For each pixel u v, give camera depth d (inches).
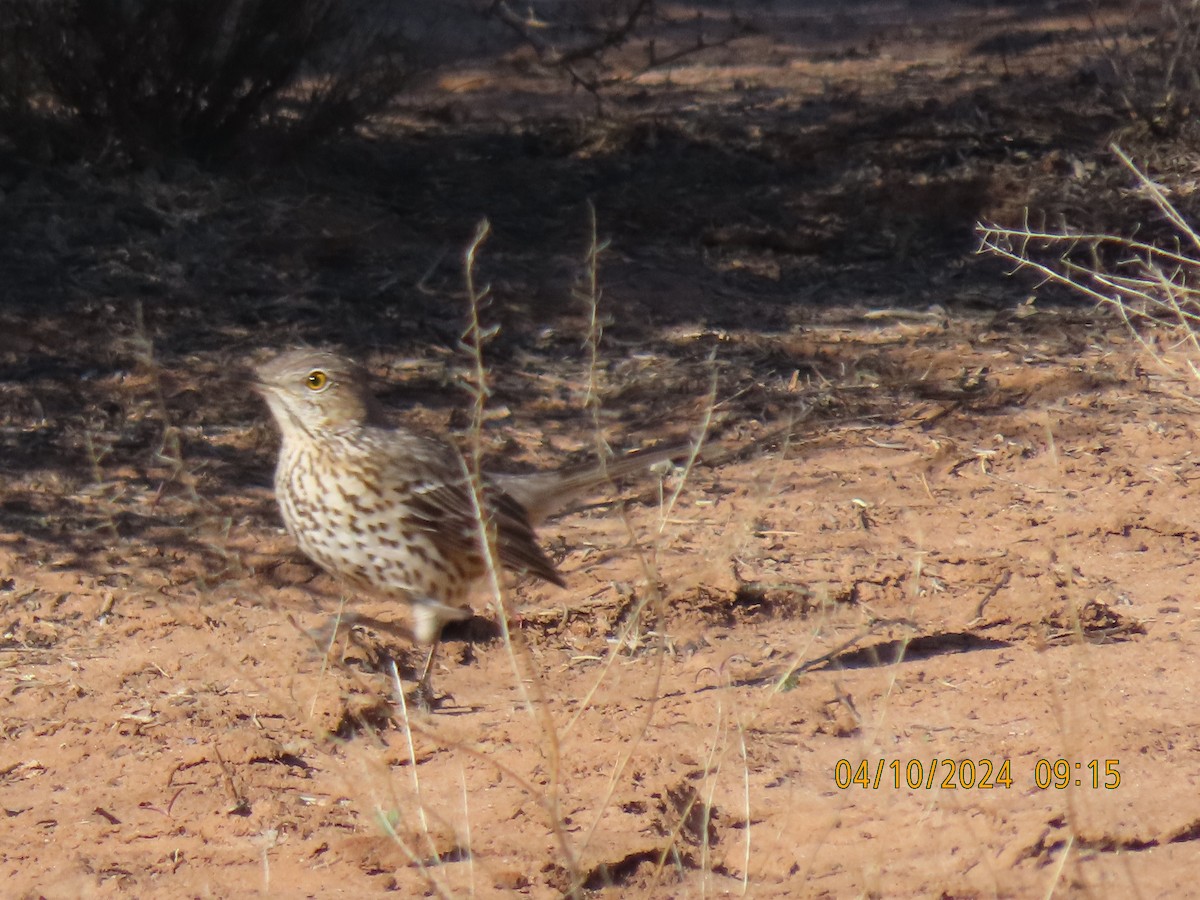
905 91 1110.4
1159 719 353.4
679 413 556.1
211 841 307.4
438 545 372.2
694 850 307.0
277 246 680.4
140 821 313.9
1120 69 995.9
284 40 757.9
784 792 325.7
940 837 308.7
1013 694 367.2
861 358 612.4
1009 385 587.5
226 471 491.8
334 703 353.7
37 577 418.0
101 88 732.0
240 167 767.1
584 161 891.4
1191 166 864.9
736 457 521.3
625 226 767.7
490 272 684.1
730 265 727.7
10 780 328.2
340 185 779.4
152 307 612.4
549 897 290.8
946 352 621.9
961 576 432.5
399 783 327.9
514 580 427.8
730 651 391.5
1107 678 374.6
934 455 522.3
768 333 641.0
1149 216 794.2
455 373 584.1
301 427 373.4
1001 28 1396.4
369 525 370.3
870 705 363.3
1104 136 932.6
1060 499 487.5
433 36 1013.2
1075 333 644.1
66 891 291.7
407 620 404.8
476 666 386.6
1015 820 313.1
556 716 356.2
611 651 391.5
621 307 658.2
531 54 1156.5
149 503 467.5
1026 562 441.4
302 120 792.3
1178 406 567.5
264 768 331.9
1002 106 1016.9
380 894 290.5
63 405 531.5
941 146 919.0
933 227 789.2
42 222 671.1
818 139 939.3
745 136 952.3
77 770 331.6
